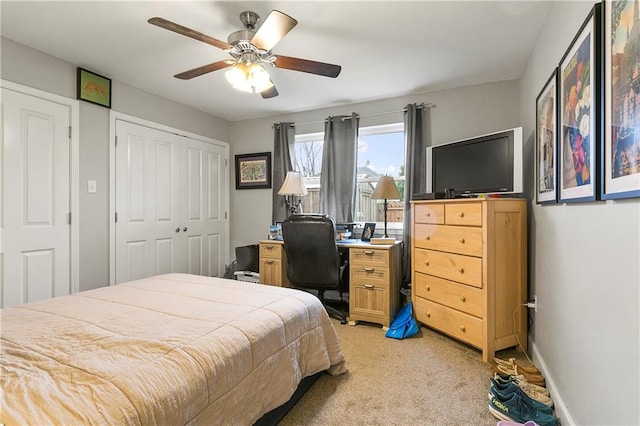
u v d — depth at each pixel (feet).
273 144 13.47
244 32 6.07
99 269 9.28
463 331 7.55
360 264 9.46
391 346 7.89
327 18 6.54
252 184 13.87
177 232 11.82
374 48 7.80
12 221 7.50
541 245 6.60
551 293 5.84
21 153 7.64
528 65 8.25
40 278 8.00
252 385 4.09
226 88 10.48
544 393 5.63
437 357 7.25
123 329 4.15
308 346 5.56
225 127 14.08
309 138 13.01
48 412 2.55
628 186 3.17
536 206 7.06
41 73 7.98
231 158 14.34
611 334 3.61
